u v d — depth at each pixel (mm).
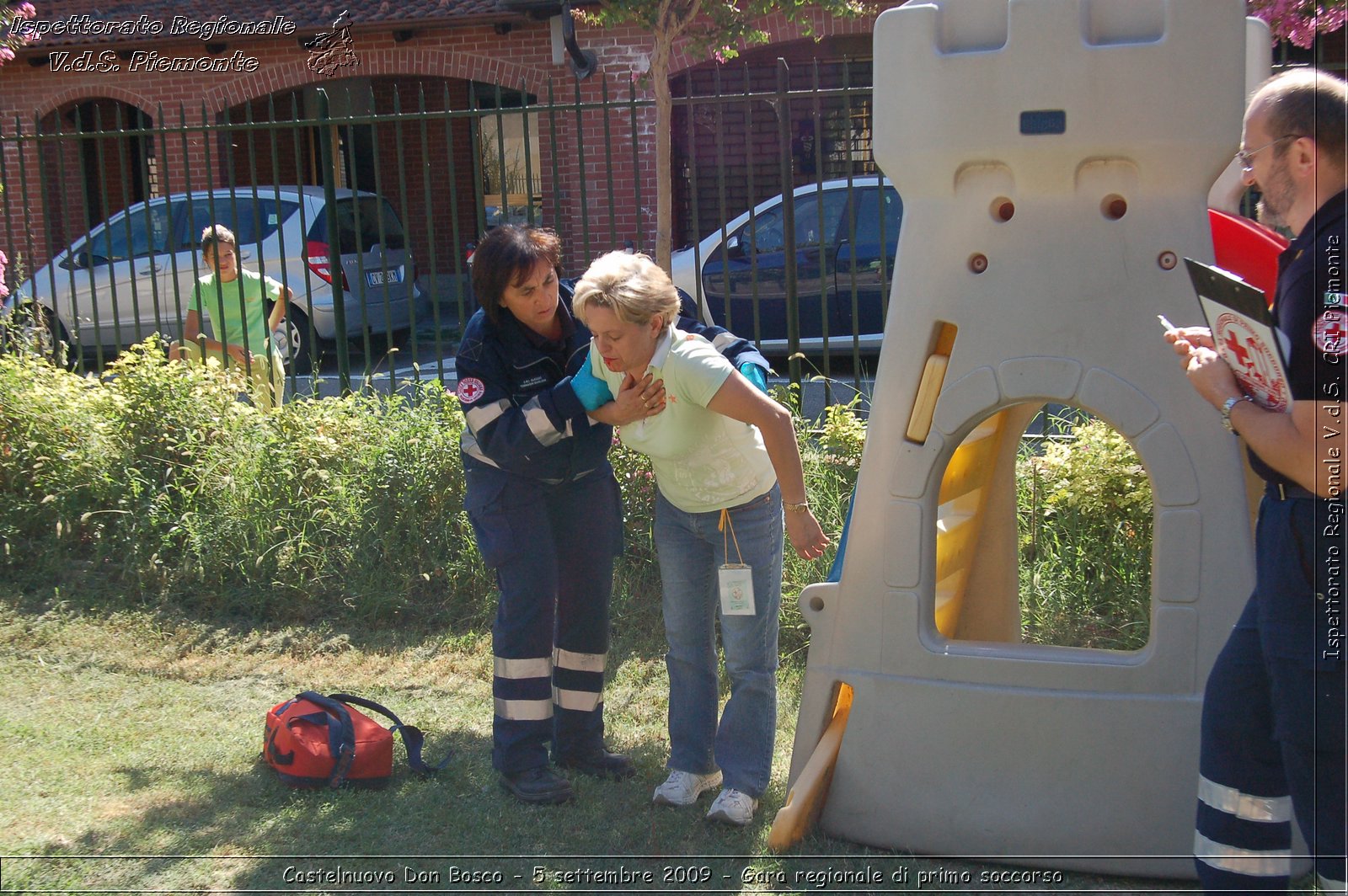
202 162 14609
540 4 13047
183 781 3537
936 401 2947
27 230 6703
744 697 3250
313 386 6426
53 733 3896
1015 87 2748
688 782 3352
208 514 5387
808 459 5191
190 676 4465
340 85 15391
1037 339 2838
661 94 6254
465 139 15531
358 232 6188
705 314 5691
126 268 10289
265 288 7000
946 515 3691
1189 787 2801
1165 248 2754
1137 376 2773
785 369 9875
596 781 3537
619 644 4711
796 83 14164
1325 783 2203
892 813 3035
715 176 14430
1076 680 2873
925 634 3002
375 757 3482
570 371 3258
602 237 13555
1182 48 2652
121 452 5699
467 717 4062
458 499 5230
